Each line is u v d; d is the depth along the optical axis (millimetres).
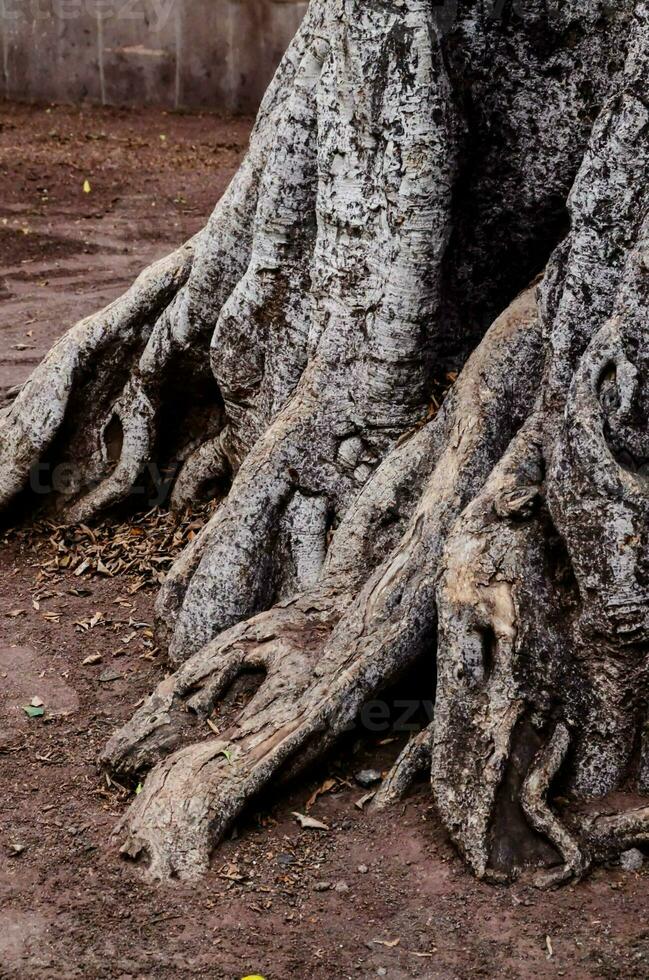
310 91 7680
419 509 6668
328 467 7531
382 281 7246
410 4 6867
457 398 6992
